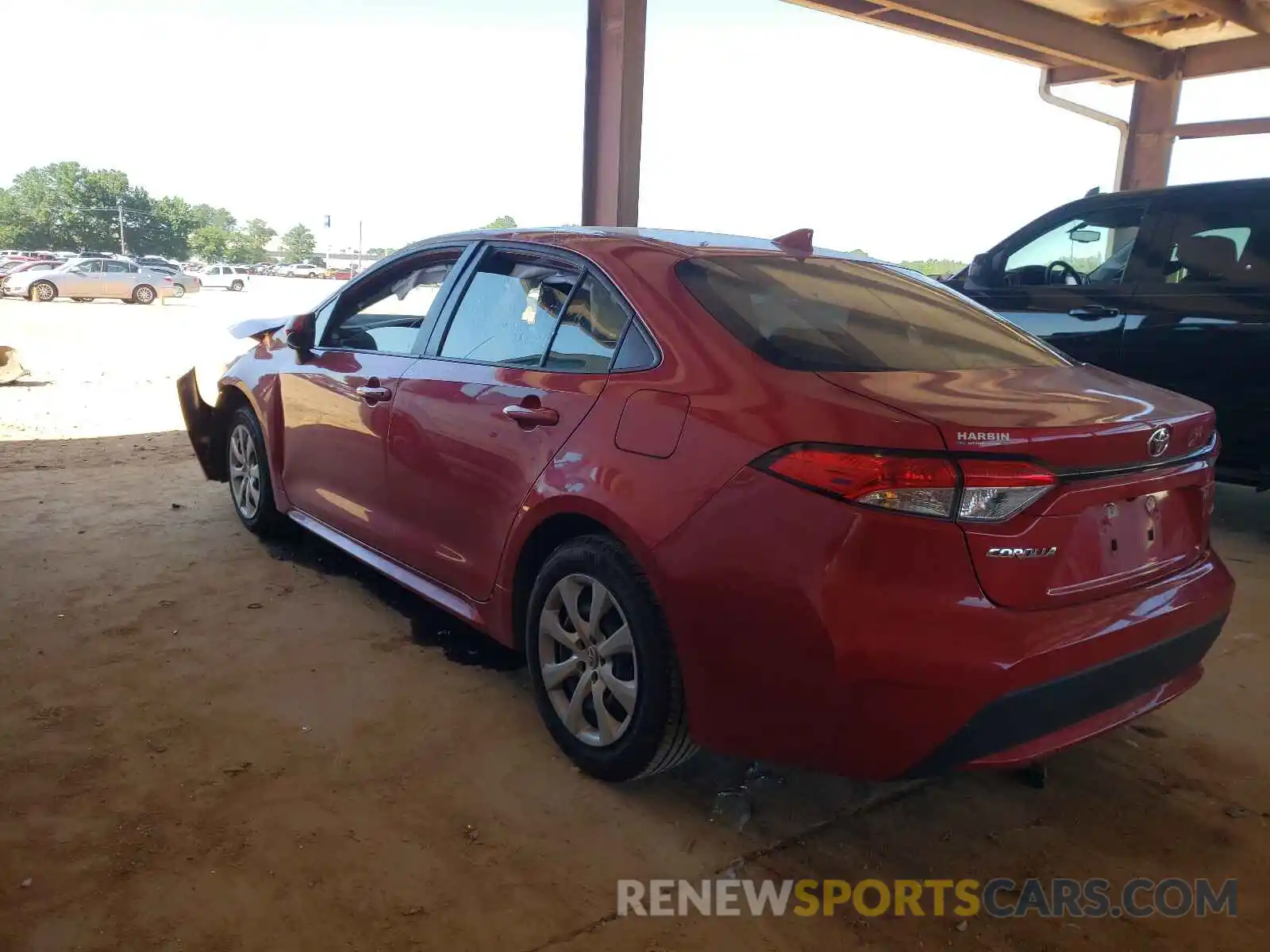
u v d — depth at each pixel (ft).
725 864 7.85
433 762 9.16
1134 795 9.15
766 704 7.26
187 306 104.99
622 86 22.06
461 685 10.82
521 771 9.06
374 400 11.85
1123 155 37.01
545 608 9.21
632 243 9.84
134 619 12.33
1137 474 7.49
